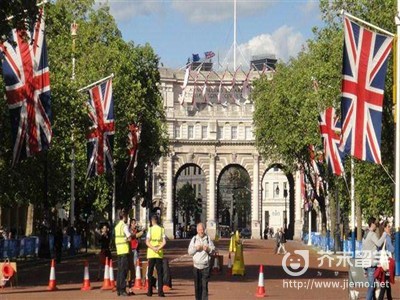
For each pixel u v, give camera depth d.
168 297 43.03
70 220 92.75
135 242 50.12
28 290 47.06
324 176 101.12
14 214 110.75
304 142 100.19
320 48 79.19
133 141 100.81
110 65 102.50
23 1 48.12
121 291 43.75
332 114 72.56
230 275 60.19
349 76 49.53
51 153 75.06
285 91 110.12
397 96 53.88
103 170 75.94
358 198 79.44
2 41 49.12
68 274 61.62
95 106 75.69
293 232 196.75
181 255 95.75
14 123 51.53
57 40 83.94
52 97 72.06
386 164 71.19
